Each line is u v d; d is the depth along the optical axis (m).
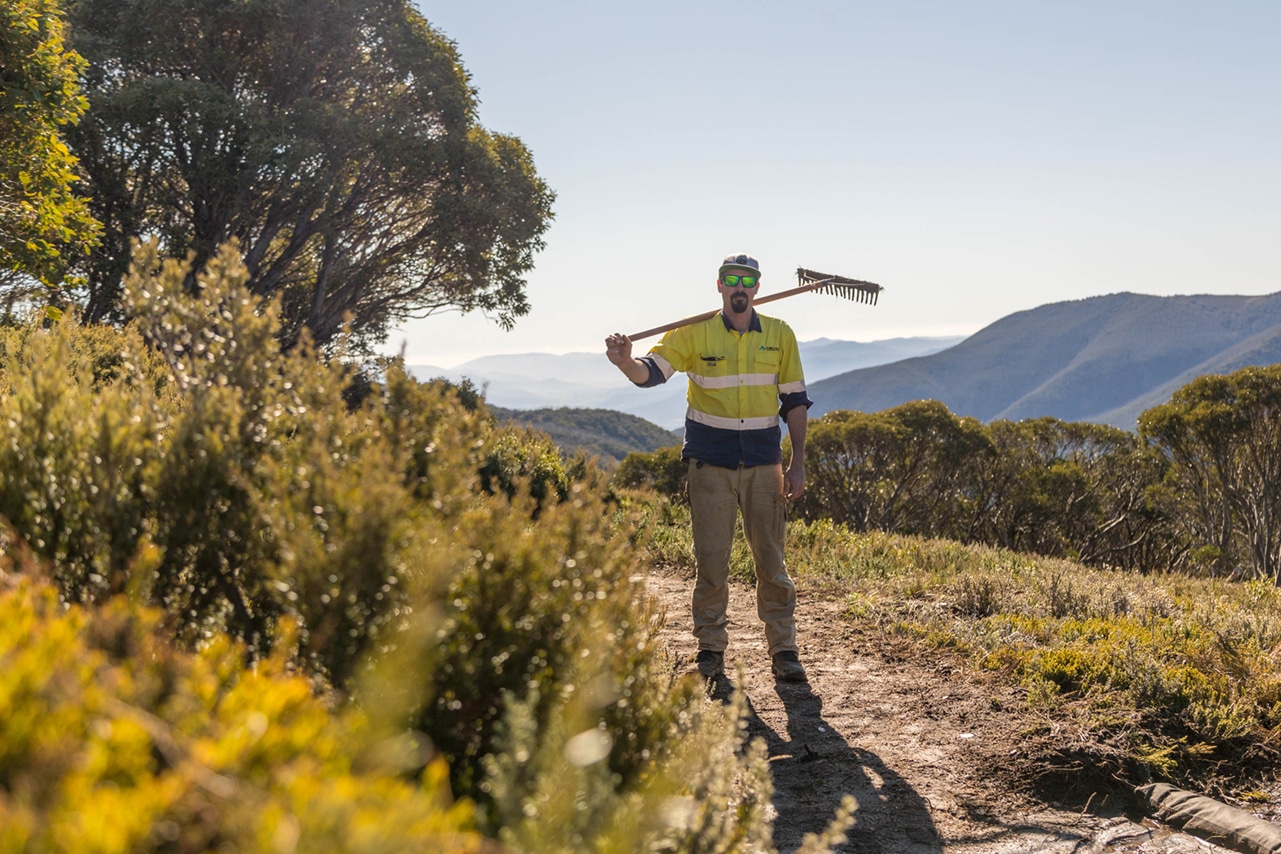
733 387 4.52
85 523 1.78
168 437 1.94
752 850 1.90
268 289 23.30
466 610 1.67
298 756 0.98
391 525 1.61
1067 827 3.06
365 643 1.54
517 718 1.28
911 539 10.01
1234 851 2.96
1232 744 3.70
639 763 1.79
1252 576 24.84
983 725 3.87
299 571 1.59
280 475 1.80
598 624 1.71
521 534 1.82
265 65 23.58
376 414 2.04
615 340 4.32
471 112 26.25
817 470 31.20
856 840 2.89
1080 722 3.82
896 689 4.38
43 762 0.85
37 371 1.97
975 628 5.37
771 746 3.67
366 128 22.56
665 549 8.11
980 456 31.72
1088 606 5.93
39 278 10.73
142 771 0.90
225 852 0.81
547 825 1.08
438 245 25.48
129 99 19.23
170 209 21.44
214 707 1.16
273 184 21.80
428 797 0.90
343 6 22.88
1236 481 25.92
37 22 10.28
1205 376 26.77
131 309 2.09
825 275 4.85
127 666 1.18
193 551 1.84
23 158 10.27
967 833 2.99
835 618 5.85
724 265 4.52
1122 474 32.69
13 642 1.06
